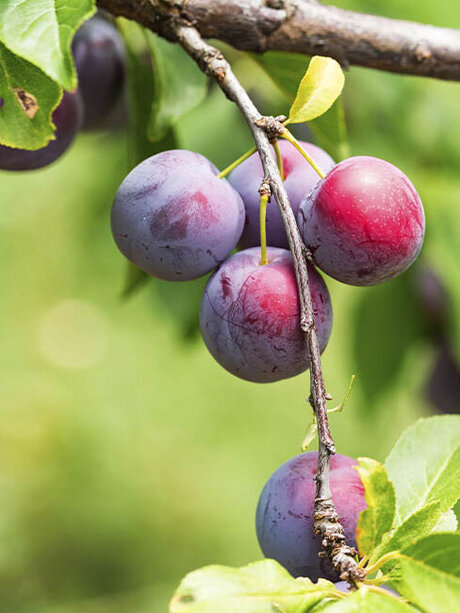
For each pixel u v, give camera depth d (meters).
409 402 1.40
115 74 0.87
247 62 0.97
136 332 2.47
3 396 2.39
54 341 2.50
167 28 0.77
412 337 1.08
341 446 1.88
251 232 0.75
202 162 0.75
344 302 1.33
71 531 2.18
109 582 2.13
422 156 1.06
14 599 2.05
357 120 1.06
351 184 0.71
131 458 2.31
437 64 0.81
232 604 0.66
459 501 0.74
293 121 0.72
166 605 2.07
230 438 2.33
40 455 2.29
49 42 0.69
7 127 0.73
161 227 0.73
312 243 0.72
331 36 0.80
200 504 2.25
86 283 2.22
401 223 0.72
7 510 2.17
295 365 0.72
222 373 2.41
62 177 1.48
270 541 0.72
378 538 0.69
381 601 0.66
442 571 0.67
